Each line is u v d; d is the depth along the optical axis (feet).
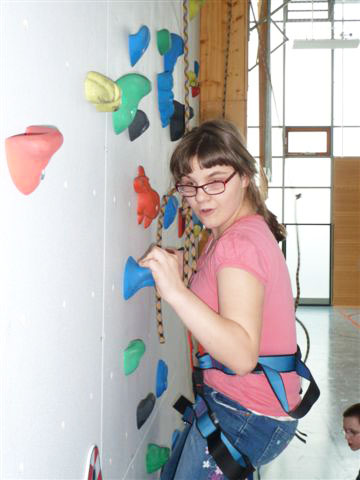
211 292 3.16
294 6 33.06
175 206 4.83
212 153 3.05
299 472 9.02
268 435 3.20
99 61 2.66
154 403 4.13
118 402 3.21
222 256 2.84
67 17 2.18
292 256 32.99
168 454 4.42
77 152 2.34
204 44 8.43
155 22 4.18
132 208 3.49
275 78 33.32
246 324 2.69
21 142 1.61
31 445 1.86
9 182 1.64
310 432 10.86
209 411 3.20
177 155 3.20
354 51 32.99
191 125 7.02
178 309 2.62
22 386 1.77
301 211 32.99
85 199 2.48
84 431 2.52
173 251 4.12
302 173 33.06
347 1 32.78
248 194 3.38
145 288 4.00
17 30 1.70
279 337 3.13
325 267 32.73
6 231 1.62
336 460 9.53
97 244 2.70
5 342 1.63
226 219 3.19
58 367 2.13
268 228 3.11
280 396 3.07
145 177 3.65
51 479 2.07
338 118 33.12
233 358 2.61
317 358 17.71
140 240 3.75
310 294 32.71
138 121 3.37
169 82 4.44
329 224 32.81
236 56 8.43
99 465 2.73
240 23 8.44
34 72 1.84
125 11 3.20
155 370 4.45
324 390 13.93
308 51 33.12
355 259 32.37
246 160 3.17
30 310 1.82
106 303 2.89
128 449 3.49
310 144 33.12
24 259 1.77
